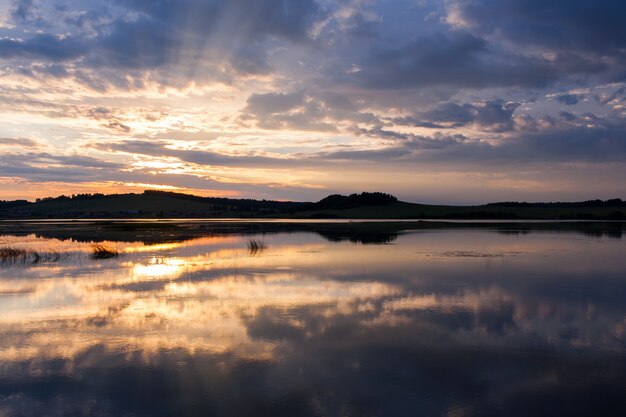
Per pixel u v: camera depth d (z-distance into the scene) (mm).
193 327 11898
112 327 11930
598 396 8039
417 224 72875
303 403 7809
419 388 8352
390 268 21531
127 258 25609
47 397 8078
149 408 7668
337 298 15141
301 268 21547
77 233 48312
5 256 25875
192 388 8375
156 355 9961
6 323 12328
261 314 13133
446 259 24953
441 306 14094
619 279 18672
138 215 145875
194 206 174375
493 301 14758
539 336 11227
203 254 27641
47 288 16891
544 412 7496
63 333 11469
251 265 22625
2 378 8859
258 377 8820
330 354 9992
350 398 7973
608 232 49750
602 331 11633
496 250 29906
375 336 11172
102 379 8781
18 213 146875
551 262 23594
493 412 7496
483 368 9234
